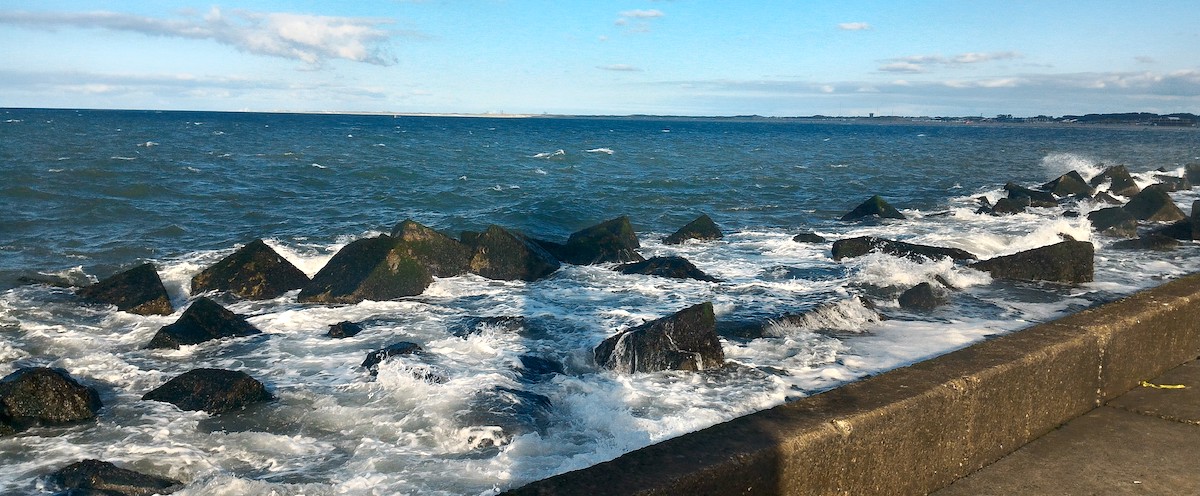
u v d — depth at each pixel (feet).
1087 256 36.73
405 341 27.14
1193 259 44.24
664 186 87.97
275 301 33.88
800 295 34.35
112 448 18.15
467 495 15.19
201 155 116.26
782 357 23.89
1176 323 16.38
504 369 23.04
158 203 63.10
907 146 209.26
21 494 15.79
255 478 16.47
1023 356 12.76
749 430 9.98
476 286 36.63
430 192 75.56
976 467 12.09
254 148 139.23
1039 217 64.64
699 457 9.23
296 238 50.62
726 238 52.80
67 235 48.67
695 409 19.47
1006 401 12.38
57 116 378.73
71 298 32.94
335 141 176.04
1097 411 14.25
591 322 29.27
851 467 10.38
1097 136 321.11
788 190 86.48
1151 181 98.07
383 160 117.60
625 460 9.23
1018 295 34.01
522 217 61.36
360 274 34.14
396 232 38.93
